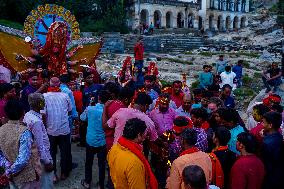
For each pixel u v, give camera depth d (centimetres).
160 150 644
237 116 579
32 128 561
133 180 435
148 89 925
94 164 911
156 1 5462
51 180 600
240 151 481
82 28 4153
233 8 7044
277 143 525
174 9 5788
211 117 620
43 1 3859
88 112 730
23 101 816
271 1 7462
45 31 1354
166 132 632
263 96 1596
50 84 765
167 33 5066
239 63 1873
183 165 442
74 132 1058
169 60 3028
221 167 479
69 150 794
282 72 1706
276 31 5147
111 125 606
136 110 607
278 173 520
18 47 1279
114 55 3191
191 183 330
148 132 588
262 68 2764
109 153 471
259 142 493
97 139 720
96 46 1445
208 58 3097
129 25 5284
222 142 498
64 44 1259
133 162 438
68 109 775
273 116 532
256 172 461
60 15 1371
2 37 1245
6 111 513
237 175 460
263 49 4038
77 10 4250
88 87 959
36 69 1215
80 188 763
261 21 6244
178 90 919
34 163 527
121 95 675
